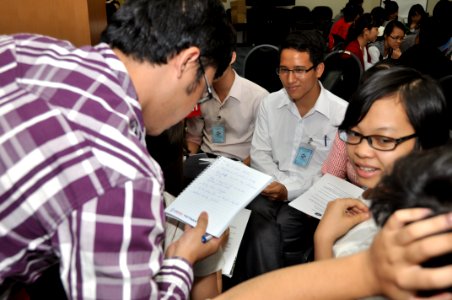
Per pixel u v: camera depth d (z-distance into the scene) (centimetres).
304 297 46
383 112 100
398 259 36
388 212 42
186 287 85
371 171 105
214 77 94
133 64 82
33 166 63
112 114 69
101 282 66
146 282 69
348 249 76
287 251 178
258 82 312
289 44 181
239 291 51
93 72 73
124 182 65
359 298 42
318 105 190
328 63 289
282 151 205
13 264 68
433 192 38
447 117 102
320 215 139
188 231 102
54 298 97
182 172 157
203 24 82
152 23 79
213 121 232
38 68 73
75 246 64
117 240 64
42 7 133
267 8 849
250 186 125
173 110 90
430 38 281
